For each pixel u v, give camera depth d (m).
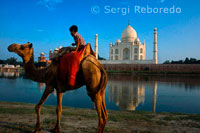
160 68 57.19
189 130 4.63
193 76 44.44
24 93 14.72
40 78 3.96
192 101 12.25
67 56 3.69
